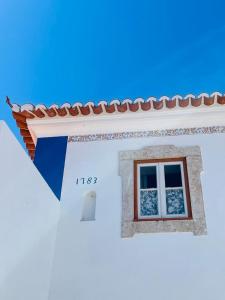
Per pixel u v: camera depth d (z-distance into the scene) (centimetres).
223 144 739
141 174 737
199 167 713
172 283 598
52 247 658
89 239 662
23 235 557
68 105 771
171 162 734
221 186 688
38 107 776
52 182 742
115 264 629
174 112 767
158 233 646
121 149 763
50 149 788
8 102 778
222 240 626
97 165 752
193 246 625
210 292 582
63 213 701
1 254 488
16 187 552
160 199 694
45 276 617
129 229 658
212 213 656
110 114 780
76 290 615
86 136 798
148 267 618
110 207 692
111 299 598
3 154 521
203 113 764
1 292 480
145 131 780
